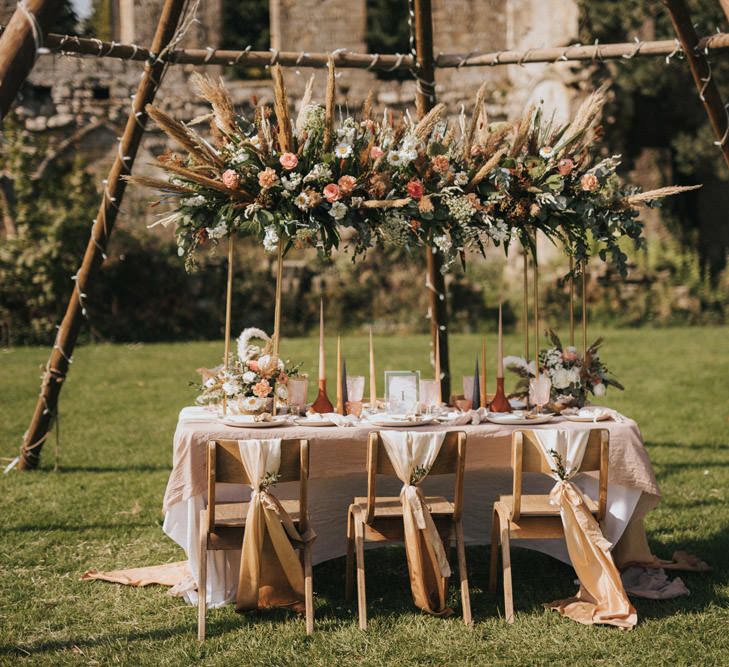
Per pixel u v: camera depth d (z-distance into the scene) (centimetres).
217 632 415
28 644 402
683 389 1073
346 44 1822
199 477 443
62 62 1705
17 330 1555
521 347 1418
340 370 490
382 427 464
